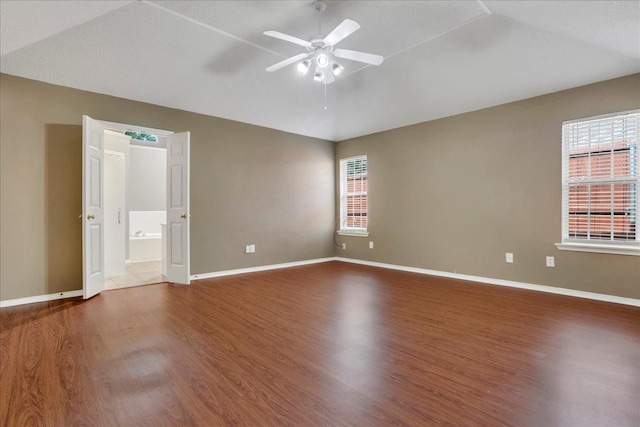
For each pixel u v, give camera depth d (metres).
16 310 3.24
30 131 3.51
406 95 4.54
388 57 3.79
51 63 3.36
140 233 7.39
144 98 4.18
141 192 7.50
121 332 2.66
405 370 2.04
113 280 4.71
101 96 3.93
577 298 3.60
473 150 4.51
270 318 3.02
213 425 1.51
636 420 1.53
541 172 3.90
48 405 1.66
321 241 6.30
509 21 2.96
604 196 3.53
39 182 3.56
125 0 2.29
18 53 3.17
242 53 3.65
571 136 3.73
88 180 3.60
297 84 4.54
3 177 3.37
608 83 3.45
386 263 5.63
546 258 3.88
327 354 2.26
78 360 2.16
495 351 2.30
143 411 1.62
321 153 6.29
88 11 2.30
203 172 4.76
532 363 2.12
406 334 2.62
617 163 3.44
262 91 4.53
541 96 3.90
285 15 2.97
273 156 5.57
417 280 4.61
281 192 5.68
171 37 3.26
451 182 4.75
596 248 3.49
